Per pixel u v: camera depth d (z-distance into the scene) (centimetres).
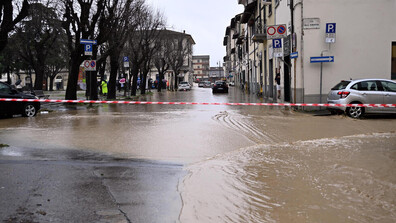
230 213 413
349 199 448
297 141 858
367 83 1366
